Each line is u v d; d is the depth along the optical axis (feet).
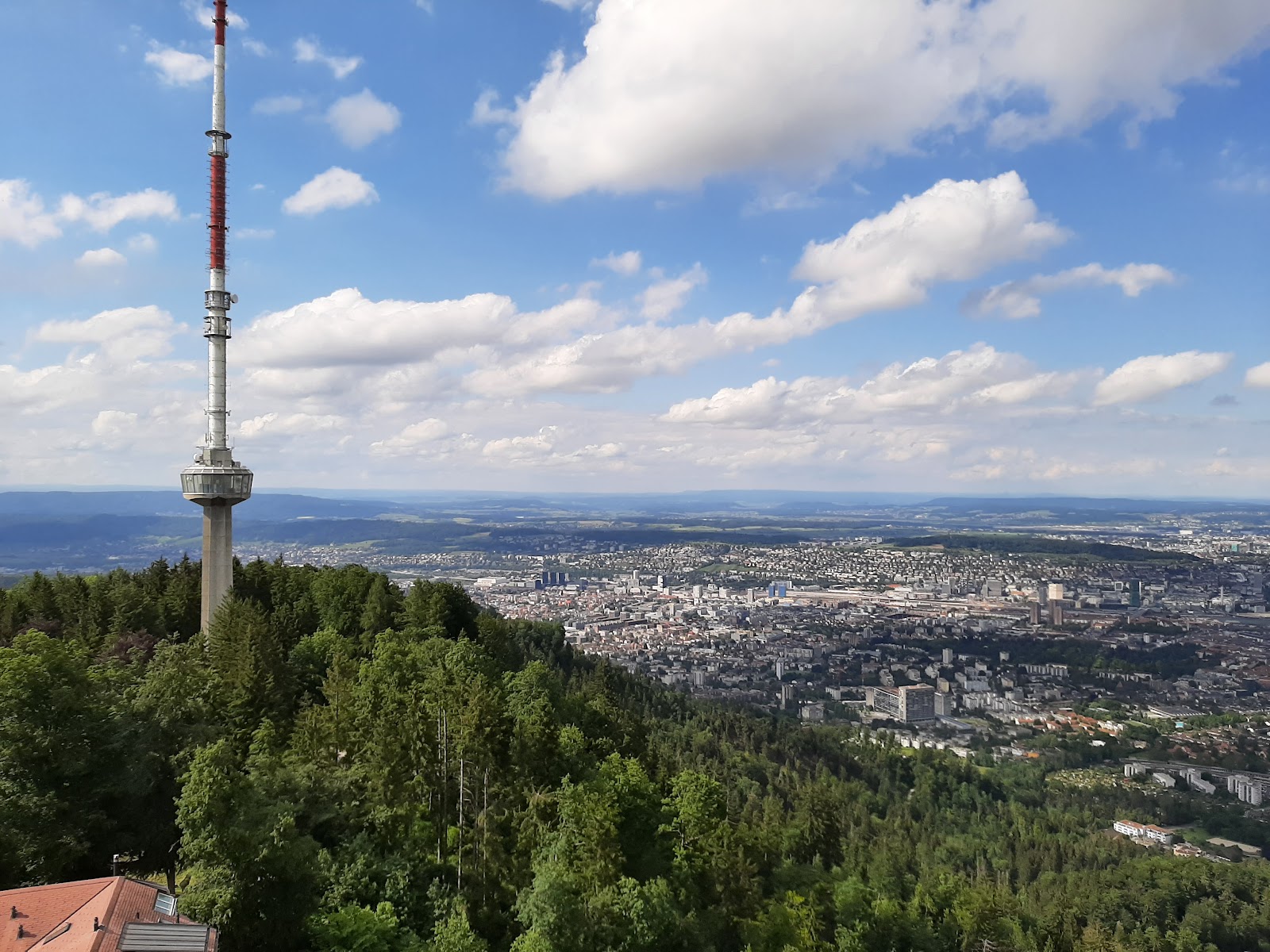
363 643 489.67
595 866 241.14
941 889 463.42
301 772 236.63
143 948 130.41
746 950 266.77
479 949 190.19
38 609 455.22
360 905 215.72
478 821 264.31
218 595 541.75
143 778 210.18
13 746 191.21
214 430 565.94
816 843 462.60
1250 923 535.19
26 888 146.51
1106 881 598.75
